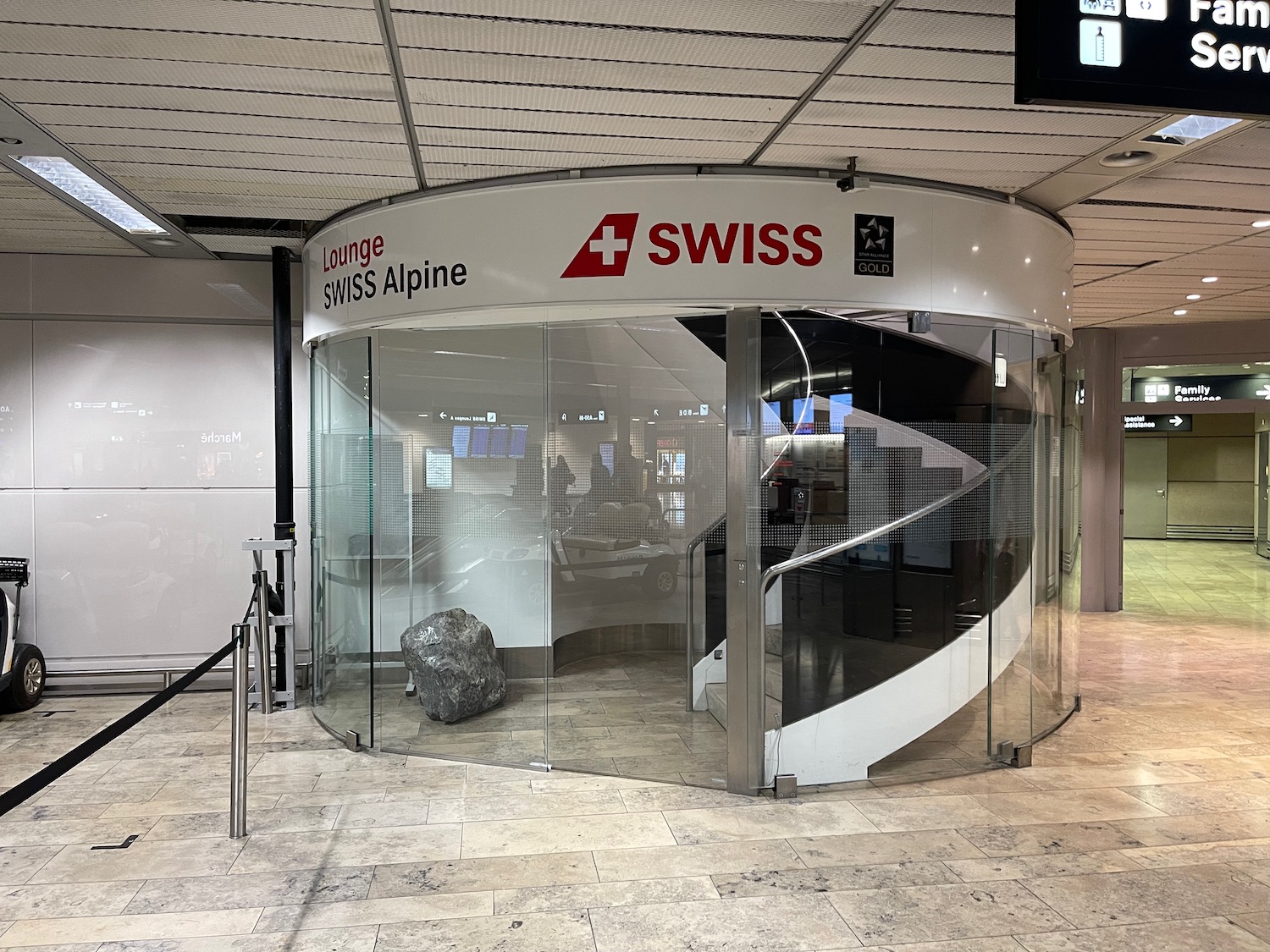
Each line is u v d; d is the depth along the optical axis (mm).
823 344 4812
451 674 5301
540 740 5176
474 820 4371
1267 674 7492
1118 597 10867
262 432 7090
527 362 5156
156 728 5969
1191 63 2637
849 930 3305
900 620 4965
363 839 4145
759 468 4746
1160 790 4766
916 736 4988
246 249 6660
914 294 4910
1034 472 5375
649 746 4988
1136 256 6812
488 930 3322
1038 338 5359
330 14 3156
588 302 4758
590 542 5074
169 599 7020
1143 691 6871
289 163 4676
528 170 4777
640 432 4977
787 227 4719
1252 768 5117
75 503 6945
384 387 5441
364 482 5527
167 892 3641
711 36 3328
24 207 5582
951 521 5039
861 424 4867
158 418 7008
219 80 3693
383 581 5461
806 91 3814
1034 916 3408
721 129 4195
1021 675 5270
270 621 6461
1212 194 5199
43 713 6375
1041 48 2564
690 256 4688
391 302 5227
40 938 3283
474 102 3902
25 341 6895
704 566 4879
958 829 4238
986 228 5117
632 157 4578
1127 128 4168
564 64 3559
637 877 3752
